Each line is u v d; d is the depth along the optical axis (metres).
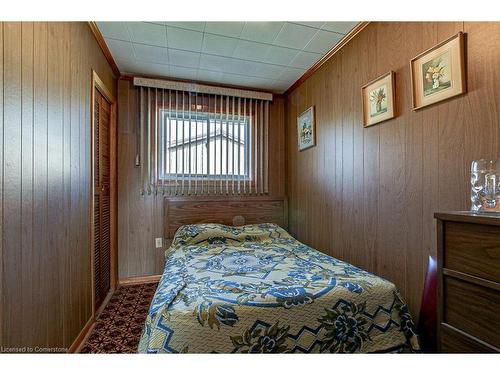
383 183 1.91
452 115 1.42
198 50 2.44
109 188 2.71
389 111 1.83
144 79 2.91
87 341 1.80
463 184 1.36
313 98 2.84
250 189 3.34
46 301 1.33
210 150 3.18
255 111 3.37
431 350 1.27
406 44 1.71
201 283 1.54
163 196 3.04
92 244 2.04
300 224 3.13
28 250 1.17
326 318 1.29
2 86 1.00
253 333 1.19
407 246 1.71
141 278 2.96
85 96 1.93
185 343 1.12
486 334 0.82
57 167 1.46
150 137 2.97
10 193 1.05
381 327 1.36
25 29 1.16
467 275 0.87
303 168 3.07
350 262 2.26
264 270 1.79
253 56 2.55
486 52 1.26
